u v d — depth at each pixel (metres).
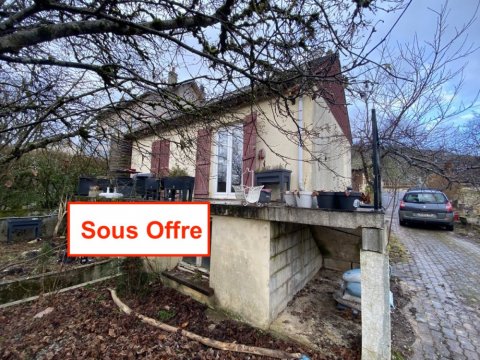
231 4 1.78
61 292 4.14
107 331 3.03
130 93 2.05
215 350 2.62
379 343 2.16
